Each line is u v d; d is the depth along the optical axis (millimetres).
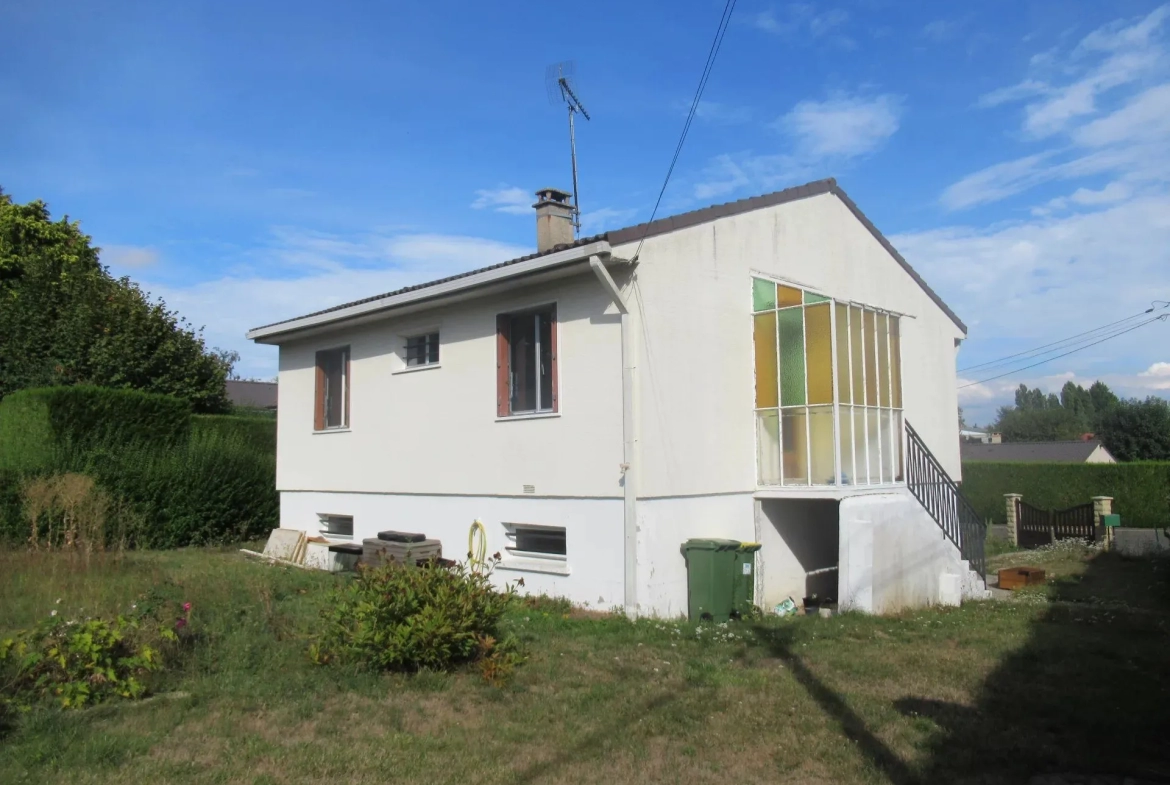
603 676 7402
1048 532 22906
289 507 15867
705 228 11297
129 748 5344
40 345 21125
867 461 11930
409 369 13359
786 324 11734
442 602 7301
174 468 16328
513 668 7301
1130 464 31125
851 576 11102
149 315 21984
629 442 10070
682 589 10547
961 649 8945
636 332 10219
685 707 6555
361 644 7074
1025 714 6613
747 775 5344
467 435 12250
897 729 6172
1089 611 11867
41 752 5164
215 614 8398
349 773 5137
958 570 13445
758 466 11891
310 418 15500
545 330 11438
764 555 11836
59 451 15180
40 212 31578
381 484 13766
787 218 12891
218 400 23562
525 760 5457
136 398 16984
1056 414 86750
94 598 9328
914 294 16625
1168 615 11516
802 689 7156
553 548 11406
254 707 6191
